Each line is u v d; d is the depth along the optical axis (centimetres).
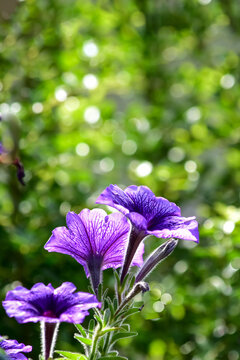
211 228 119
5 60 137
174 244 56
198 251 119
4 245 111
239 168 151
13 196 119
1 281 114
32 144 124
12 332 107
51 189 124
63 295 50
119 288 54
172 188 138
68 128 138
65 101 134
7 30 138
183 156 149
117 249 56
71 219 55
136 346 124
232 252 117
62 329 108
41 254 112
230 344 117
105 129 147
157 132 151
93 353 53
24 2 139
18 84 138
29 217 120
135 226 54
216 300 120
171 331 124
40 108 129
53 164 124
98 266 56
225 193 148
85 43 149
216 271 124
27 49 140
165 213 55
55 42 143
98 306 52
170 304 124
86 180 127
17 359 54
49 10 144
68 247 56
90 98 150
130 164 145
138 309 54
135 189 56
